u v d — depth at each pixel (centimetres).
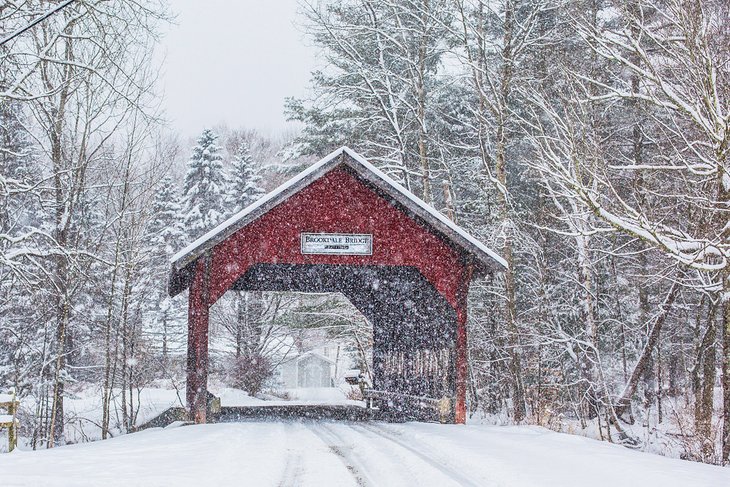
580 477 813
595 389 2170
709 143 1519
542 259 2641
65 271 1978
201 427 1512
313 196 1741
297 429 1573
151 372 2814
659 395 2564
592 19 2145
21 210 1989
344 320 3197
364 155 3017
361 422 1827
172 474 816
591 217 2159
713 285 1633
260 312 3391
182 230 5138
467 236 1712
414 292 2145
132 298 2545
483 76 2570
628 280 2645
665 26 1628
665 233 1547
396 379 2338
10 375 2541
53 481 765
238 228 1677
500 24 2533
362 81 2811
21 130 2062
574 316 2683
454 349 1750
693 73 1427
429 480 851
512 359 2412
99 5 1698
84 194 2153
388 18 2738
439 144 2748
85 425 2455
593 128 1916
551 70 2308
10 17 1550
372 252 1739
